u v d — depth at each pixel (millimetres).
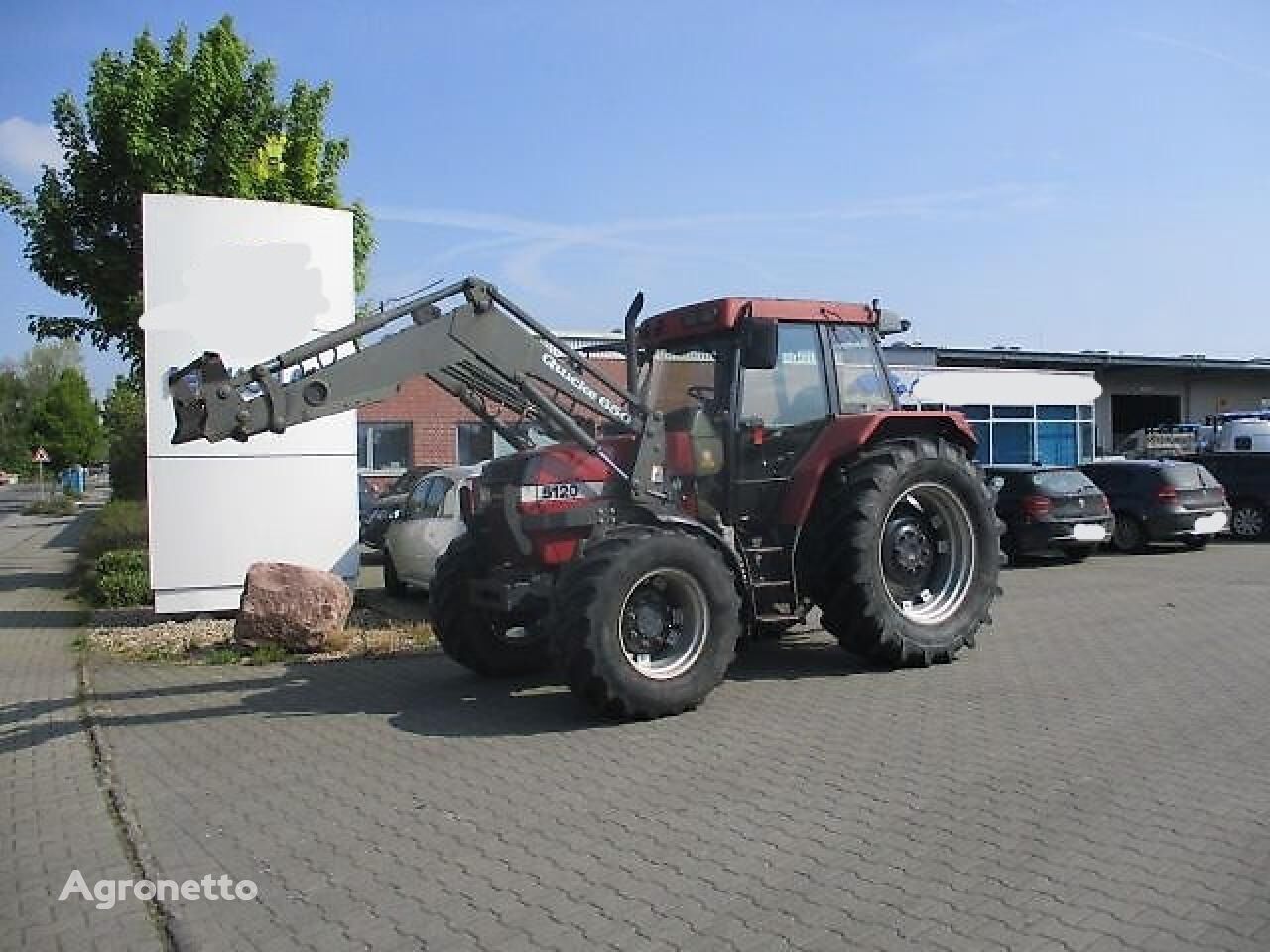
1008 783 5309
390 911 4074
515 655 8164
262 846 4801
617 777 5578
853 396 8414
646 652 6734
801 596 7863
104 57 13852
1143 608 11000
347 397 6598
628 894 4141
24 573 17891
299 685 8141
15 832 5078
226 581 11125
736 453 7789
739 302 7848
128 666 9078
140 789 5656
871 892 4094
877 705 6922
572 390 7121
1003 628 9883
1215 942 3633
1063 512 15672
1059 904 3941
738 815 4961
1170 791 5137
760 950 3660
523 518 7086
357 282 16031
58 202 13828
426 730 6680
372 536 18344
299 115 14516
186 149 13508
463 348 6871
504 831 4871
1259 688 7191
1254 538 19547
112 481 24734
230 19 14086
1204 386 44812
